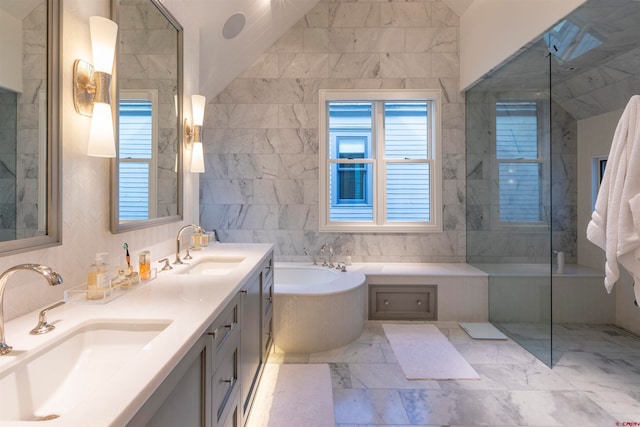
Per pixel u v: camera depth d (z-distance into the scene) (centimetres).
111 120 121
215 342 107
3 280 74
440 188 348
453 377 212
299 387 202
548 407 183
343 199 360
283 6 299
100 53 116
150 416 64
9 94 90
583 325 302
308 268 326
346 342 262
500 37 267
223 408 118
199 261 187
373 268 327
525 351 251
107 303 107
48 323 90
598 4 189
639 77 257
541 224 235
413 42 345
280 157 347
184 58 204
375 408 181
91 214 124
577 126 341
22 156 94
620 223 169
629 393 196
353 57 345
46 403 77
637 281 172
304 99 345
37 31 98
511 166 274
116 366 89
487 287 308
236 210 348
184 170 208
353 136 359
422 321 310
